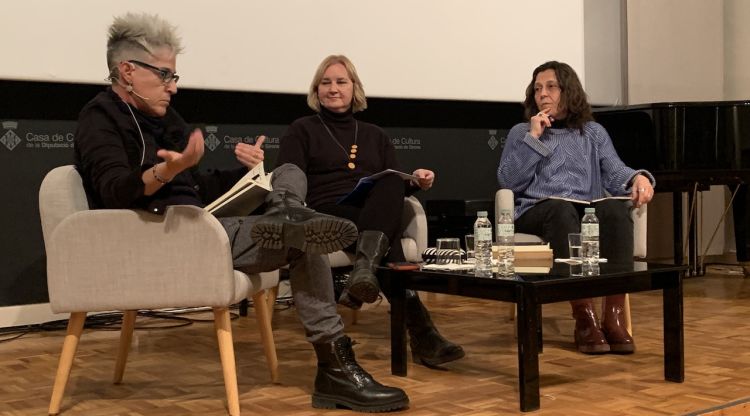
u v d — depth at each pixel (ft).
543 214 10.25
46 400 7.89
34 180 12.34
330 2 13.89
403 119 15.65
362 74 14.29
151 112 7.59
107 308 7.02
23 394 8.17
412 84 14.82
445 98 15.19
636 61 18.93
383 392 7.21
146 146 7.39
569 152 11.03
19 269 12.27
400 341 8.59
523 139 10.96
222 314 7.09
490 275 7.63
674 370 8.23
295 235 6.89
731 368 8.84
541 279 7.27
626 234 9.86
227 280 6.95
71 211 7.07
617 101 18.47
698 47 20.07
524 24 16.06
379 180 9.03
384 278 8.69
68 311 7.02
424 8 14.85
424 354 8.99
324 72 10.54
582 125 11.09
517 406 7.39
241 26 13.12
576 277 7.39
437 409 7.30
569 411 7.19
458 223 14.44
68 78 11.84
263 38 13.32
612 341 9.71
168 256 6.98
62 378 7.30
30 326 12.25
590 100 17.93
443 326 11.77
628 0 18.74
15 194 12.20
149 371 9.12
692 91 19.99
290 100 14.42
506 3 15.80
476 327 11.65
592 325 9.75
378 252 8.27
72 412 7.41
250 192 7.53
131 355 10.06
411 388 8.09
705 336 10.72
